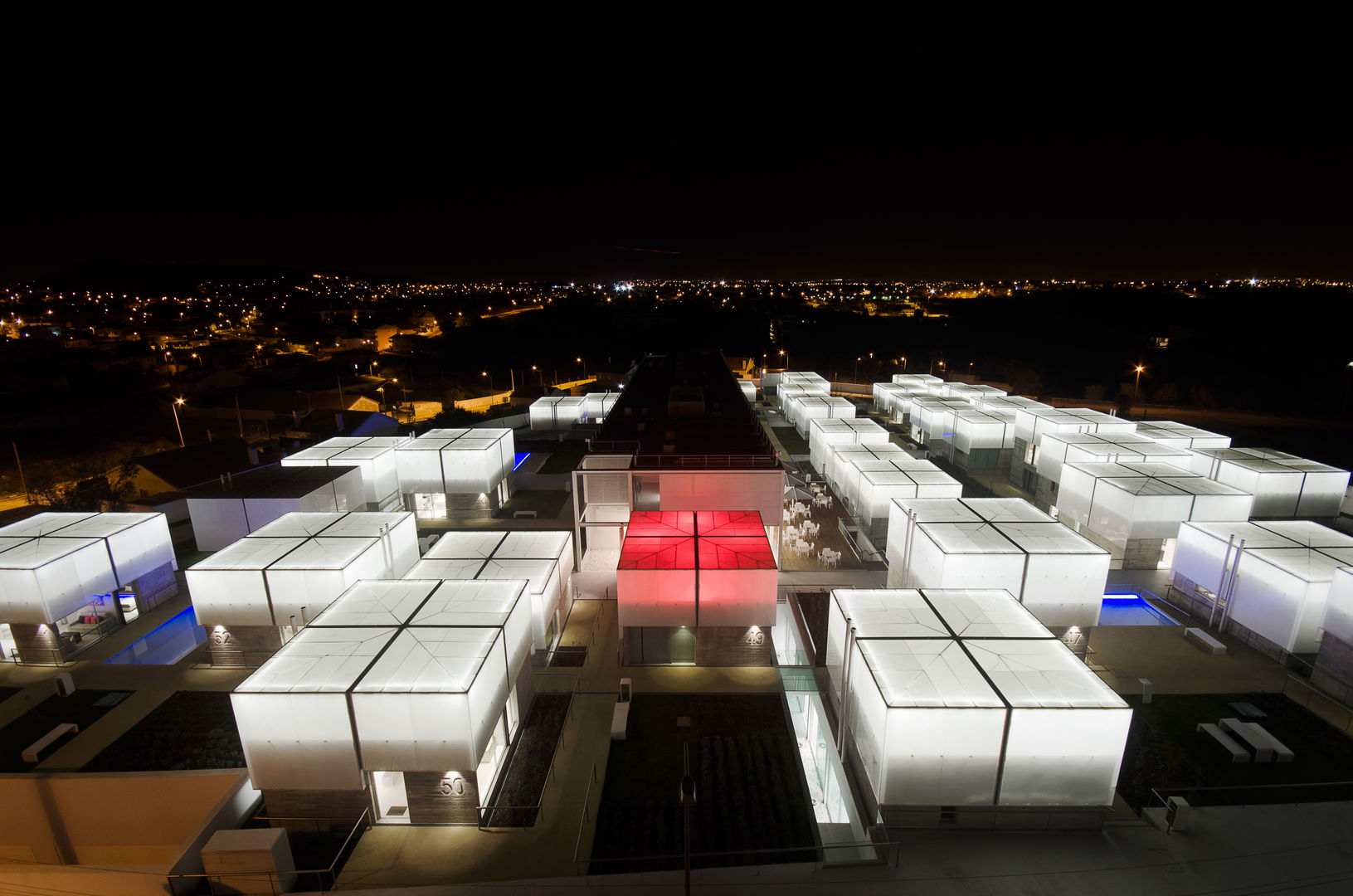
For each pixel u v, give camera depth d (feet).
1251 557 86.58
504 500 151.43
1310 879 52.01
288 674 59.57
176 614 101.60
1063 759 54.19
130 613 100.01
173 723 76.23
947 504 103.19
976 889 50.83
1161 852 54.39
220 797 65.41
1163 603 98.89
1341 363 297.94
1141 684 76.28
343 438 150.61
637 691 79.82
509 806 60.44
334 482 121.49
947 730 53.57
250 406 251.60
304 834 60.34
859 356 386.93
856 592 75.05
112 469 164.66
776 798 62.08
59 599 87.45
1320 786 62.44
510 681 69.00
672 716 74.95
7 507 149.69
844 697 64.54
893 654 61.72
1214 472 125.70
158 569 104.37
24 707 79.77
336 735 57.72
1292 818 58.34
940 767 54.65
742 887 51.52
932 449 187.21
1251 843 55.42
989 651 62.28
